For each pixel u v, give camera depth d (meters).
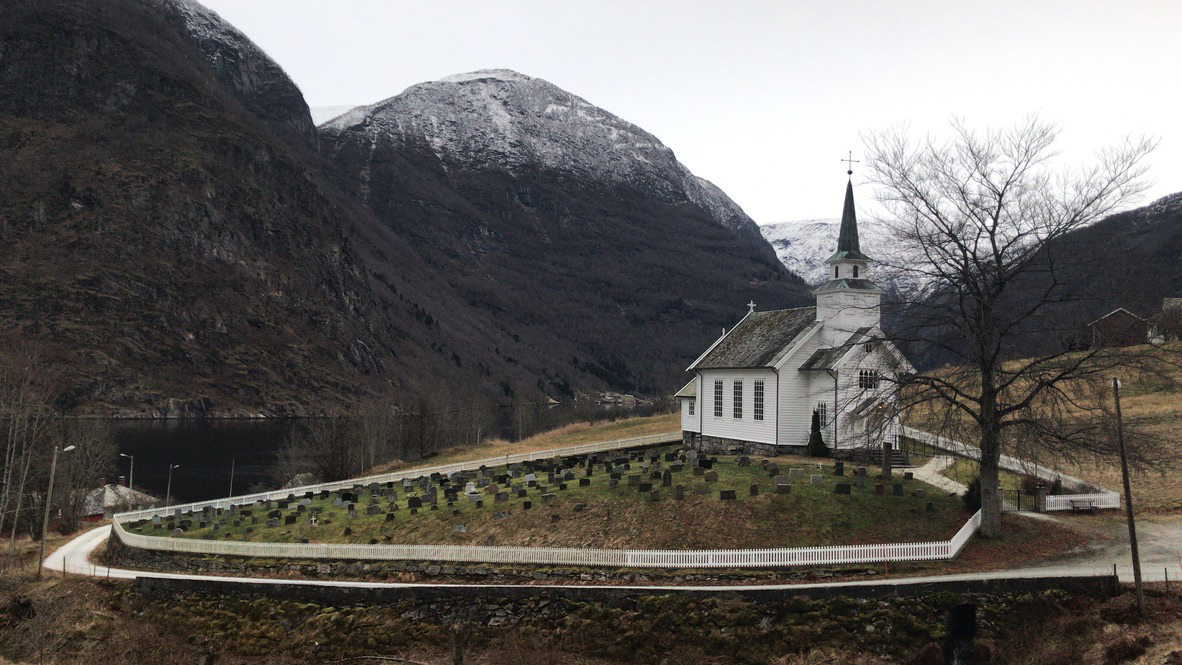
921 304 44.16
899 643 35.84
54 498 76.69
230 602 44.72
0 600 49.62
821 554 40.69
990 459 43.75
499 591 40.59
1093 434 41.66
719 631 37.16
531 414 175.88
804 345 63.56
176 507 68.44
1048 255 40.88
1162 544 42.59
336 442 95.88
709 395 71.00
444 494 58.41
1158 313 42.44
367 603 42.12
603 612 38.97
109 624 46.06
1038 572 38.41
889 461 53.75
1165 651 31.17
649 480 52.78
